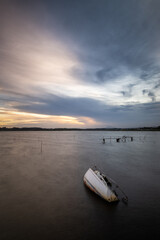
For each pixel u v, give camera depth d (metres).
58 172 22.16
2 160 29.77
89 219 10.79
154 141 78.31
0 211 11.73
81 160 30.64
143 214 11.39
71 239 8.86
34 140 85.19
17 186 16.70
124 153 39.91
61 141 79.75
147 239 8.90
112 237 9.03
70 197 14.18
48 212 11.63
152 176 20.52
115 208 12.24
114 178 19.72
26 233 9.33
